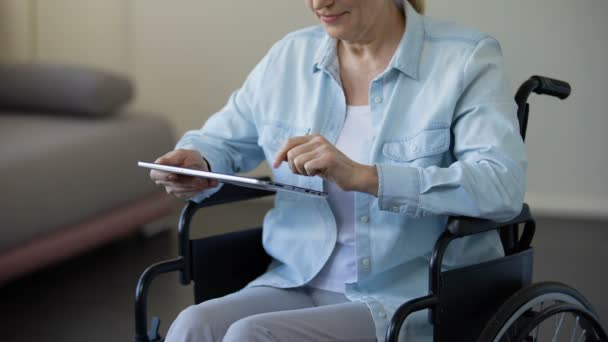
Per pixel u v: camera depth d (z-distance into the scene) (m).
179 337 1.42
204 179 1.54
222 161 1.66
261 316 1.37
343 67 1.58
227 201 1.63
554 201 3.67
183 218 1.57
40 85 3.34
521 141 1.41
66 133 3.07
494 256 1.51
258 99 1.66
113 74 3.42
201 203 1.59
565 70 3.54
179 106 4.07
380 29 1.53
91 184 3.02
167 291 2.83
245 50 3.93
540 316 1.41
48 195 2.83
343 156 1.33
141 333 1.49
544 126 3.62
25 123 3.20
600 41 3.48
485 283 1.39
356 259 1.47
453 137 1.48
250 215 3.75
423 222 1.46
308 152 1.32
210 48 3.96
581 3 3.46
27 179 2.75
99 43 4.08
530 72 3.57
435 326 1.32
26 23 4.11
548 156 3.65
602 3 3.44
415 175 1.35
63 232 2.91
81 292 2.84
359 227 1.48
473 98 1.44
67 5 4.07
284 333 1.35
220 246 1.62
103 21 4.05
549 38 3.52
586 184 3.63
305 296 1.54
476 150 1.41
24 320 2.61
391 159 1.48
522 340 1.41
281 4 3.83
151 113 3.52
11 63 3.49
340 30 1.48
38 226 2.79
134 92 3.48
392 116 1.49
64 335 2.50
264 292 1.52
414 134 1.47
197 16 3.94
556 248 3.26
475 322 1.39
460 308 1.36
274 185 1.31
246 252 1.67
